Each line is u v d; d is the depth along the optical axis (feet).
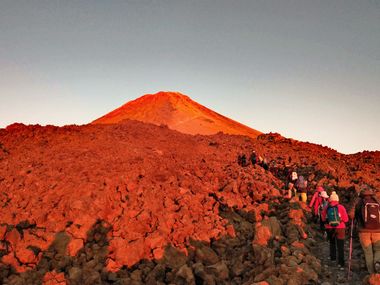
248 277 25.85
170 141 61.05
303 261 27.07
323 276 25.94
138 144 54.08
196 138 69.97
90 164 40.63
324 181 47.14
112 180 35.04
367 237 25.12
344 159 67.67
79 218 29.32
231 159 58.23
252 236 31.17
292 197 40.63
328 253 29.81
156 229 29.89
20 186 35.65
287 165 56.29
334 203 27.55
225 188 40.14
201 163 50.70
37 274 25.39
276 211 36.83
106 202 32.01
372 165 62.18
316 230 34.58
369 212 25.17
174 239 28.96
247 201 38.04
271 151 67.82
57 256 27.04
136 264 26.84
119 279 25.02
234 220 33.76
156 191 35.17
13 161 42.93
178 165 46.62
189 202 34.37
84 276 25.29
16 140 52.85
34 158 43.50
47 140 52.13
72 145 49.44
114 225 30.25
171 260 27.14
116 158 44.11
